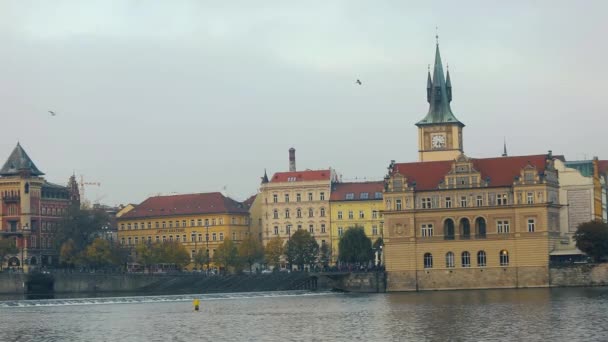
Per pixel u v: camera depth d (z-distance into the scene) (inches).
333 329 5979.3
